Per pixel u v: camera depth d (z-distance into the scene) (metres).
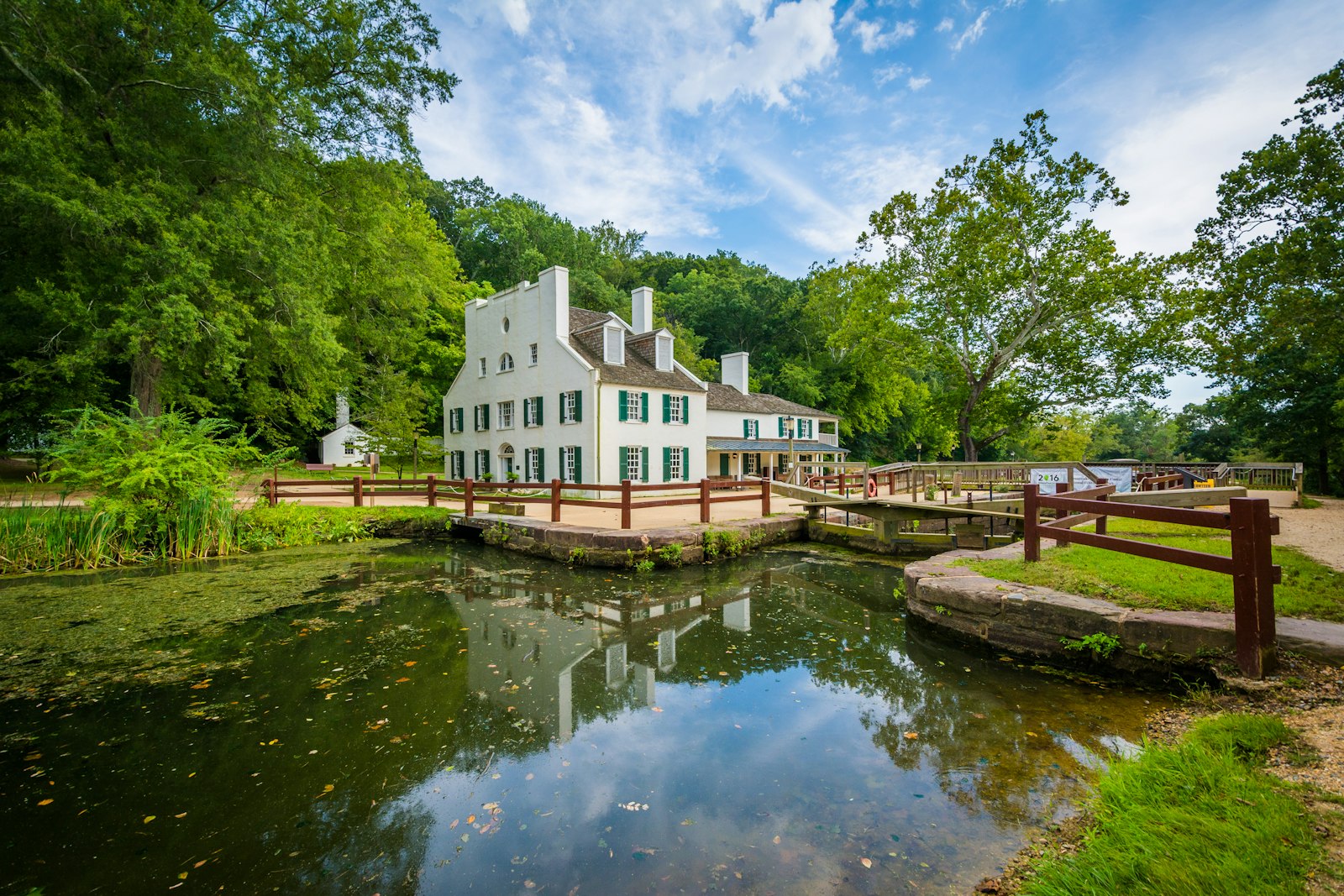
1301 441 27.91
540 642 6.63
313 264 16.14
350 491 15.80
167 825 3.25
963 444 24.33
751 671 5.71
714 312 49.84
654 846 2.98
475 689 5.24
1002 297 23.05
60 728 4.43
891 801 3.34
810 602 8.55
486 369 27.91
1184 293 20.17
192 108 14.30
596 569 10.65
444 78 17.94
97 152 12.89
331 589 9.11
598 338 24.48
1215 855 2.19
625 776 3.73
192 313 12.34
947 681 5.21
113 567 10.59
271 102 13.93
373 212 19.23
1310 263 11.02
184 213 13.75
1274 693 4.00
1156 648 4.80
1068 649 5.39
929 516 12.16
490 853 2.97
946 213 22.28
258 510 13.88
